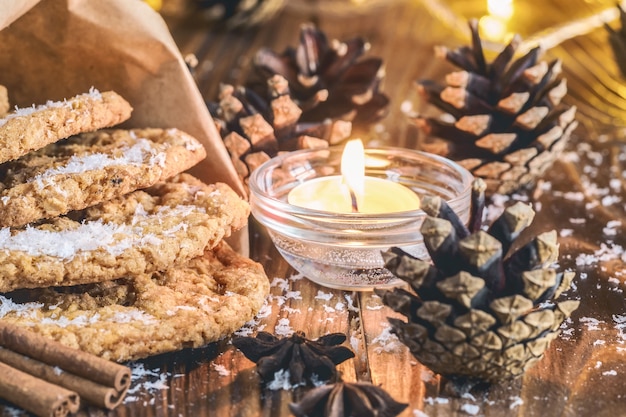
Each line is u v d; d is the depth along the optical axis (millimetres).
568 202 395
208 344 315
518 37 381
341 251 330
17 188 318
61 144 349
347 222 323
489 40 479
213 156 358
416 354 295
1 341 294
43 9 345
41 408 281
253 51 539
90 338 301
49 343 292
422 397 296
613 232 374
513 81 377
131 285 323
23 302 318
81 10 346
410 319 293
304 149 367
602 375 304
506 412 291
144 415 291
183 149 342
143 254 314
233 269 332
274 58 406
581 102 454
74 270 309
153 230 321
